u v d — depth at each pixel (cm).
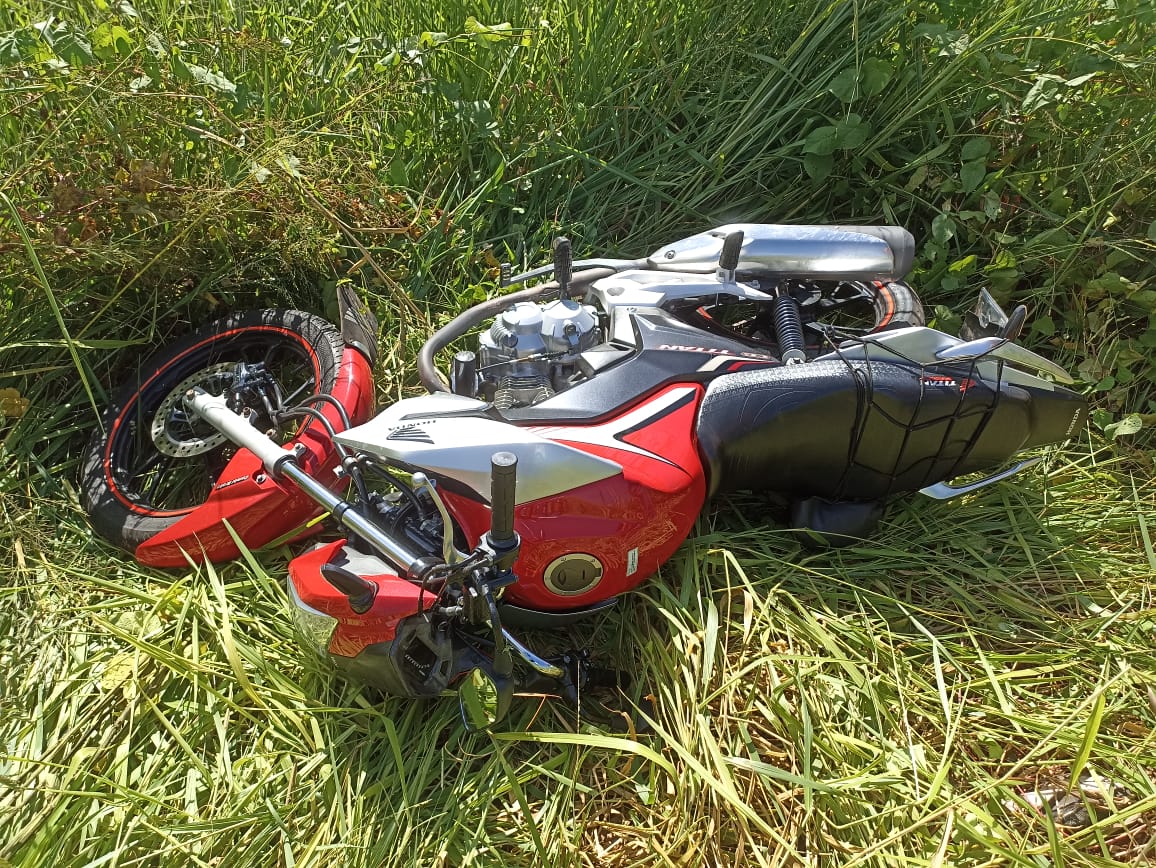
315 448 228
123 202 258
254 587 228
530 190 348
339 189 291
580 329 230
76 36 258
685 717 194
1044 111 305
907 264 258
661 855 171
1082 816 185
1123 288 287
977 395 215
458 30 349
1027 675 208
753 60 355
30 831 178
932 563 240
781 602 224
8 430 266
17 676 211
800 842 179
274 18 341
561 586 198
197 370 274
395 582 182
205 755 197
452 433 199
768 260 251
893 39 330
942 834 171
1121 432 271
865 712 198
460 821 181
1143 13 288
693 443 214
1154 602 228
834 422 213
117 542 239
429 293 319
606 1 351
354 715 203
